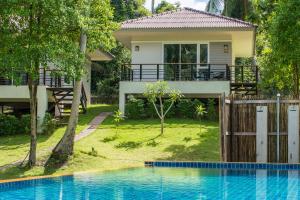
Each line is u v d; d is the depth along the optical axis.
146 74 24.34
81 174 12.27
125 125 20.55
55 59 12.79
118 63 37.59
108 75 37.78
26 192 10.07
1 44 12.82
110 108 26.88
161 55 24.78
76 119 14.92
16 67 12.52
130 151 16.11
